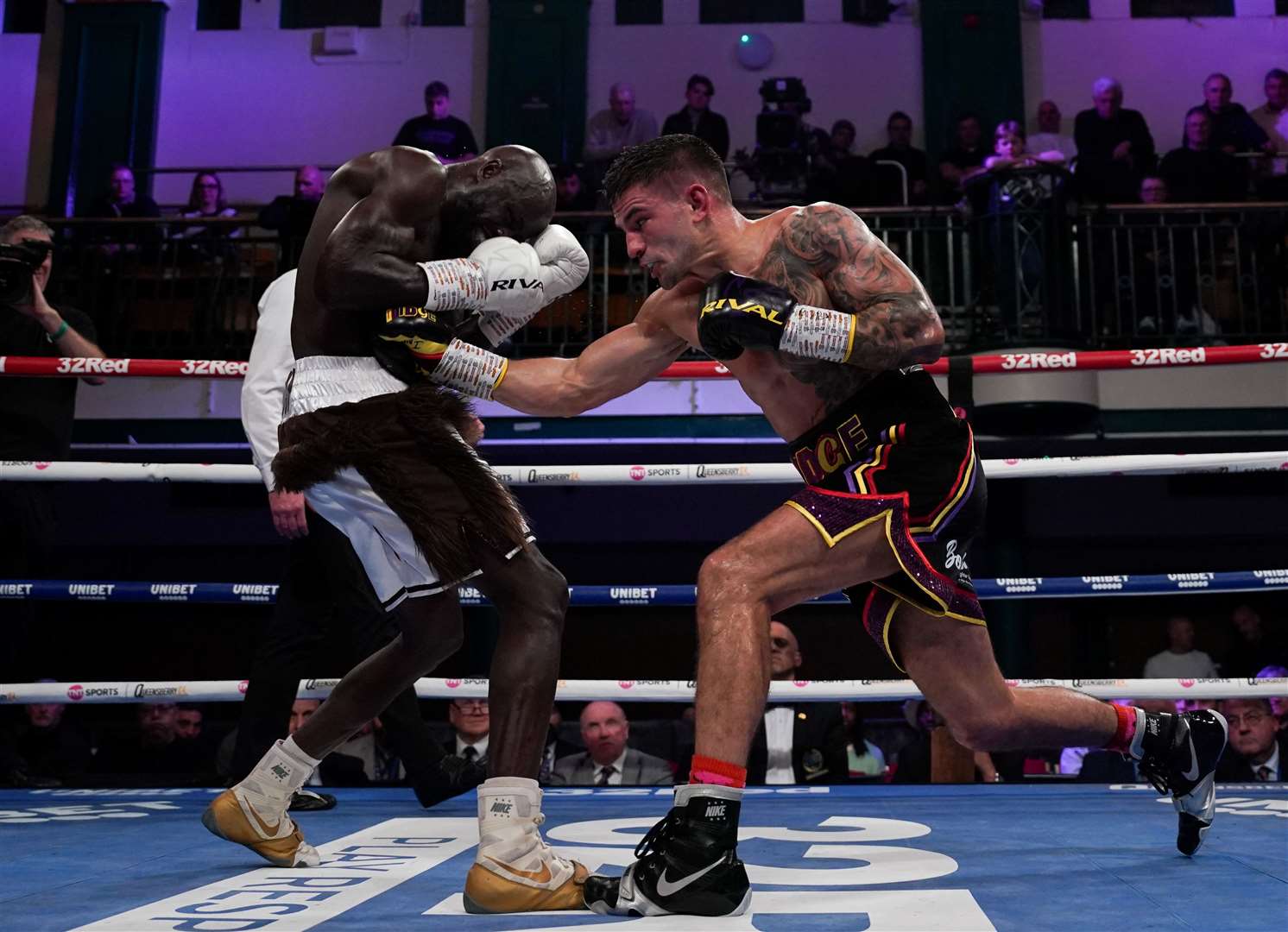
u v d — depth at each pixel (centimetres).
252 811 172
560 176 811
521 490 773
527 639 153
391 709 255
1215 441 680
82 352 344
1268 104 935
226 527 774
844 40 1009
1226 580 277
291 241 721
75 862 179
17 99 1017
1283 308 708
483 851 139
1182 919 128
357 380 165
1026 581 284
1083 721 174
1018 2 998
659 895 132
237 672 837
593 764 439
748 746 139
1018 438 673
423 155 167
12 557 340
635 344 176
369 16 1033
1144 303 719
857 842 193
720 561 147
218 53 1029
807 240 158
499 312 171
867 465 154
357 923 130
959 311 732
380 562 168
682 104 1007
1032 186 664
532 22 1020
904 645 168
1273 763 423
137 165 1005
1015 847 187
